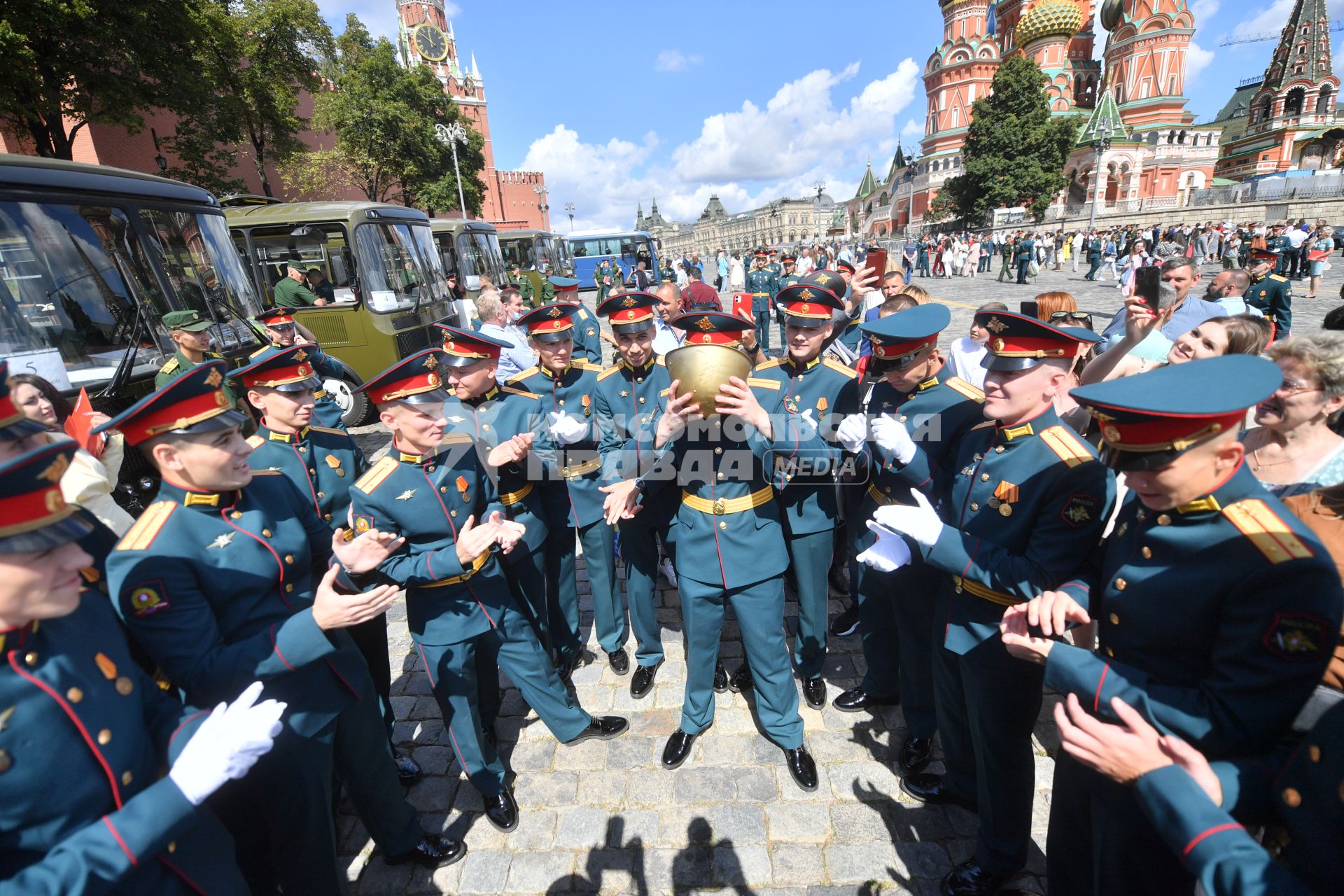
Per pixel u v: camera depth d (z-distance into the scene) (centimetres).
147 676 166
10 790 125
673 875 242
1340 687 139
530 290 1728
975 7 4853
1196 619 141
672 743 296
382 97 2634
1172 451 135
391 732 310
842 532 425
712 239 11825
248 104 1822
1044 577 189
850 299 517
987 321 206
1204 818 121
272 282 875
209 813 165
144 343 429
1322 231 1830
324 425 339
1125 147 4269
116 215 434
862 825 258
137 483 367
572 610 371
